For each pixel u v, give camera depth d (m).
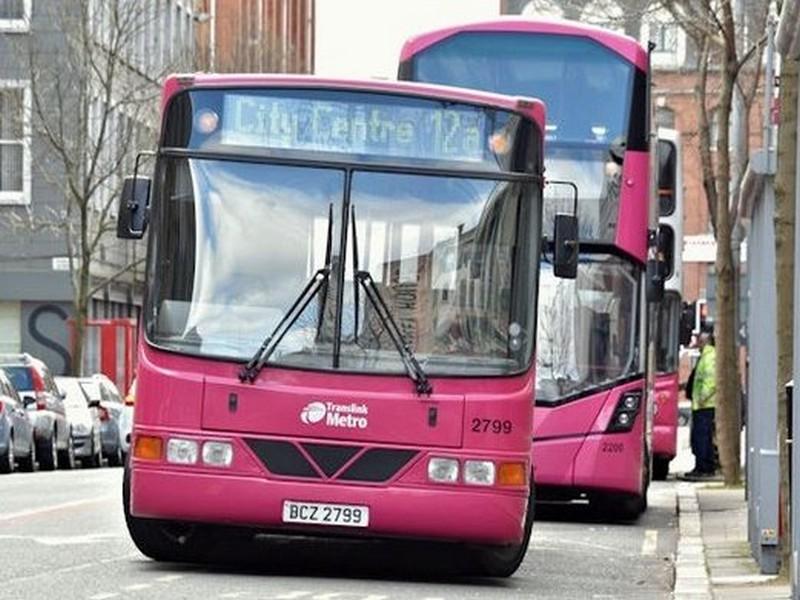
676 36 88.75
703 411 69.00
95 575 28.44
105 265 116.50
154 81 102.81
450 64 45.91
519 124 29.58
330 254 28.97
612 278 45.06
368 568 31.05
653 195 47.72
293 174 29.25
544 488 45.72
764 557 31.12
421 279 28.97
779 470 30.95
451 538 28.58
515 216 29.36
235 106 29.41
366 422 28.39
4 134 109.06
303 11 173.38
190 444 28.44
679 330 68.19
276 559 31.78
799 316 23.86
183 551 30.77
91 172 98.81
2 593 25.62
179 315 28.83
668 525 45.97
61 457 79.62
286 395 28.39
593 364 45.09
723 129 58.81
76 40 102.56
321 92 29.44
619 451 44.88
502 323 29.00
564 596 28.23
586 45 45.56
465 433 28.50
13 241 111.06
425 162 29.36
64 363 111.31
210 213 29.12
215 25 130.25
